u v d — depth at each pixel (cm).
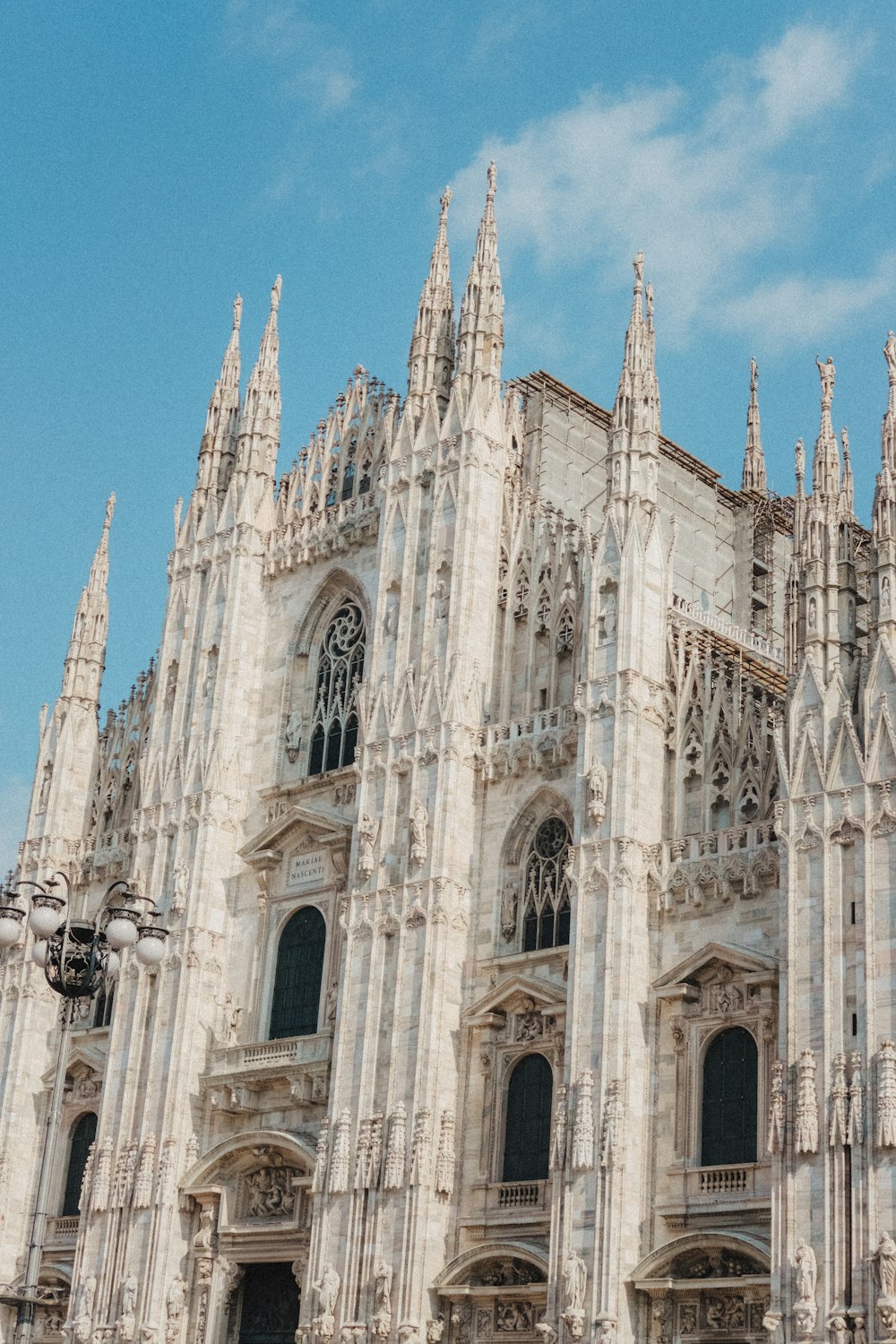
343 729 7431
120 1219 7125
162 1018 7325
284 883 7338
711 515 8562
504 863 6469
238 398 8612
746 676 6288
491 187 7581
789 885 5338
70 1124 7925
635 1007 5750
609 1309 5388
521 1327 5809
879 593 5503
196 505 8356
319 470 8119
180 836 7600
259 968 7256
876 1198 4862
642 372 6612
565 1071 5784
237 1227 6806
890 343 5797
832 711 5462
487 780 6625
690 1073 5647
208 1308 6775
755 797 5903
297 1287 6669
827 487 5778
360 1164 6269
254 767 7694
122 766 8512
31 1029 8169
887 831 5200
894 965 5056
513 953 6331
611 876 5884
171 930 7450
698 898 5806
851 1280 4853
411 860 6538
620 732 6056
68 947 4528
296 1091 6762
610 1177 5519
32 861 8500
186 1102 7119
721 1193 5456
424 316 7575
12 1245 7800
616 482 6456
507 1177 6062
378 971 6525
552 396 7906
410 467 7288
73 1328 7031
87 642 8888
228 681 7762
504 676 6800
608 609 6297
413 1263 5984
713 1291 5341
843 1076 5034
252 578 8000
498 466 7144
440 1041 6266
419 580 7094
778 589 8812
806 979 5222
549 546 6862
